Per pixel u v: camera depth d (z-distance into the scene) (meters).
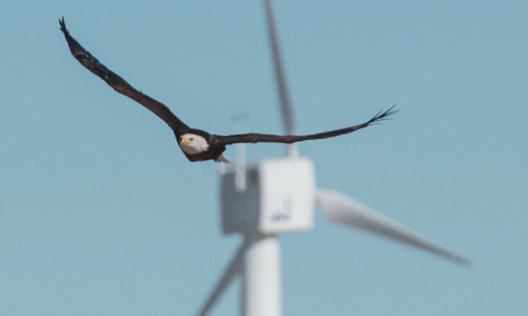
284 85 53.41
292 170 54.03
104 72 35.25
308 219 54.12
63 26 35.22
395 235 53.91
